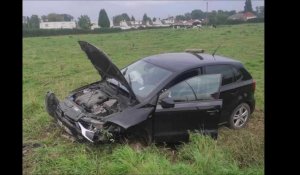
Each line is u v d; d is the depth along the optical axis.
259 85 12.17
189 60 7.24
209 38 35.56
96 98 6.92
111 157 5.98
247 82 7.71
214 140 6.71
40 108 8.63
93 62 7.07
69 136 6.87
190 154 6.25
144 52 25.56
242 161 6.41
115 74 6.54
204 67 7.07
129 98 6.55
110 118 6.20
